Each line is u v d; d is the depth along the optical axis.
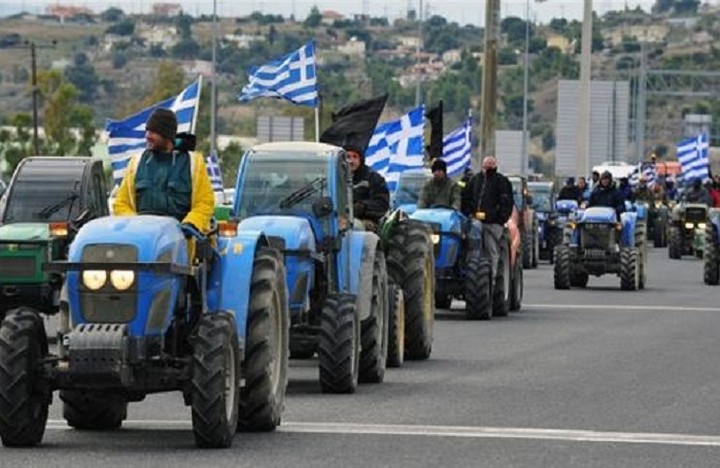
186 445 25.88
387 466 24.19
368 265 33.84
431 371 36.56
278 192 33.59
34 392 25.39
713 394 32.75
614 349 41.75
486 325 49.28
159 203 26.36
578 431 27.70
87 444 25.88
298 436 26.91
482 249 52.00
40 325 25.58
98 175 47.22
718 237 71.12
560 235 95.12
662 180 128.25
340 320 32.22
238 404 26.41
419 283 38.78
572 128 177.38
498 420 28.86
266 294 27.19
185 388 25.45
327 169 33.75
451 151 71.56
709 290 67.31
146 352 24.95
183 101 46.88
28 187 46.28
